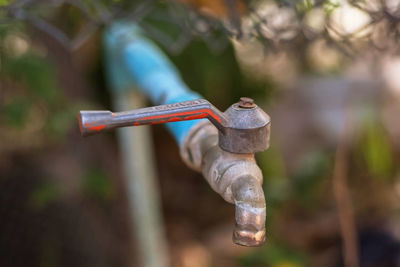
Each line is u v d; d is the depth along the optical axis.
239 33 0.54
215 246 1.63
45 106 0.99
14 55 0.92
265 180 1.52
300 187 1.63
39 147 1.12
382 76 1.90
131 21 0.62
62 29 0.98
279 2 0.52
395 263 1.29
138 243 0.98
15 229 1.04
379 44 0.52
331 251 1.55
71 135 1.11
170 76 0.54
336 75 1.76
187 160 0.40
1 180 1.07
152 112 0.32
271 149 1.60
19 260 1.03
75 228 1.06
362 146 1.54
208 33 0.64
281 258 1.44
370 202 1.68
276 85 1.85
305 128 1.99
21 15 0.55
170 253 1.60
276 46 0.54
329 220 1.64
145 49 0.60
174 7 0.66
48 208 1.06
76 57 1.16
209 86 1.57
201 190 1.91
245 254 1.51
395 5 0.51
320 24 0.53
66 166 1.10
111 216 1.15
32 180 1.07
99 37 1.16
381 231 1.40
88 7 0.62
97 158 1.18
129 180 0.93
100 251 1.07
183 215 1.79
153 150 1.92
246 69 1.64
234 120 0.34
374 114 1.49
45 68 0.94
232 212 1.80
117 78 0.80
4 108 0.96
